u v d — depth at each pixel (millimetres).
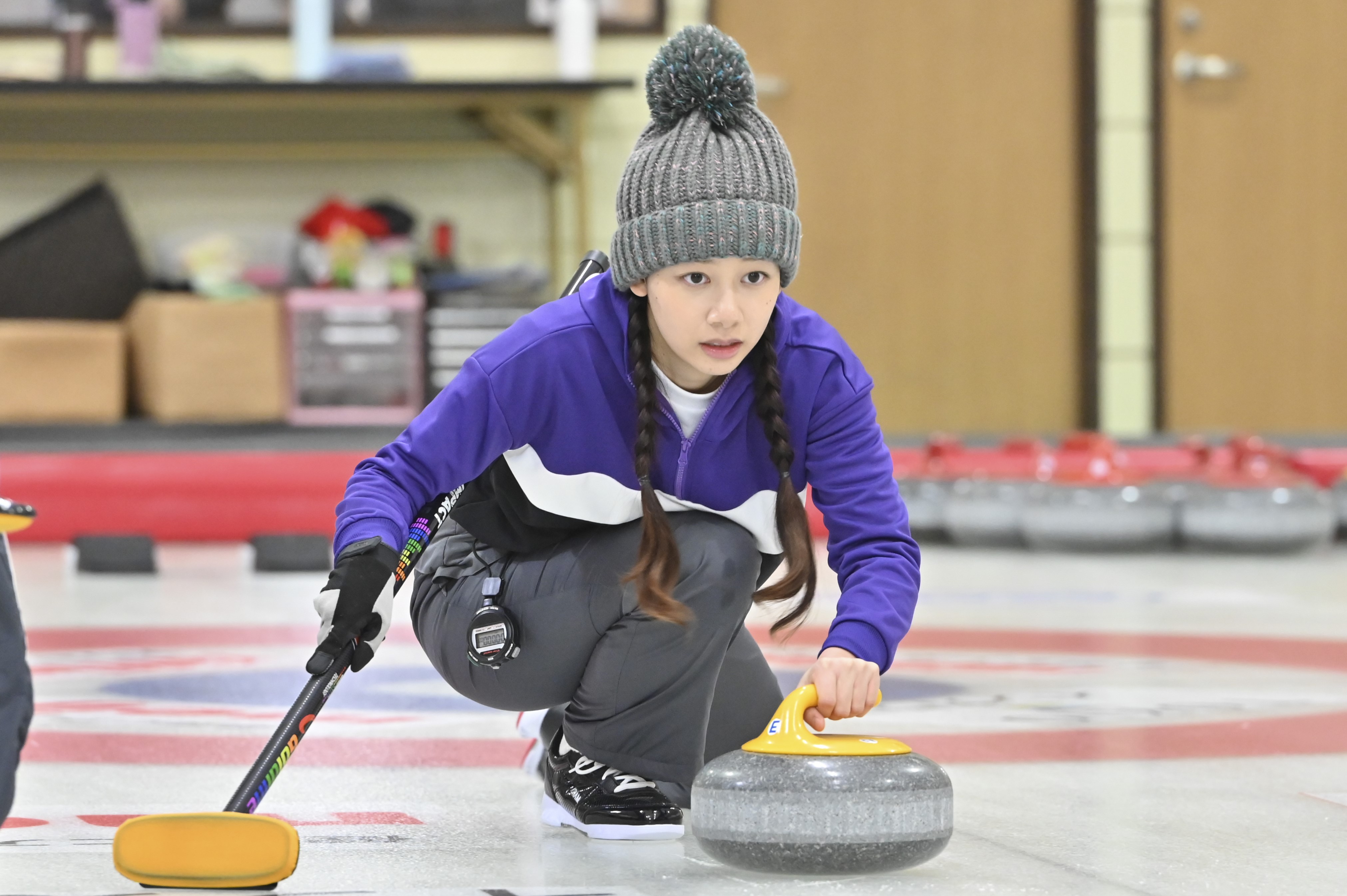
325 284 22344
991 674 10156
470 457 5547
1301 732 8008
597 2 24484
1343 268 25625
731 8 24688
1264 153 25422
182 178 23969
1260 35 25266
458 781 6762
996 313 25484
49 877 4945
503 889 4848
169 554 18562
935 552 18953
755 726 6176
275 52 24234
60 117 23500
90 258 22766
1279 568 17094
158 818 4625
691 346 5270
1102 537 18219
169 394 21531
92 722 8297
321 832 5730
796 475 5816
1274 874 5082
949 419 25547
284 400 22062
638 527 5793
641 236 5254
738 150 5242
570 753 5941
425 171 24266
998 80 25203
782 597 5656
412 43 24453
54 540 19250
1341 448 22578
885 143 25109
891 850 4902
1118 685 9664
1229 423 25672
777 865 4914
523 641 5844
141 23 22656
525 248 24406
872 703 5293
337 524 5320
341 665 5004
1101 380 25422
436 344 22328
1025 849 5434
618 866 5188
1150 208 25312
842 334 25312
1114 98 25156
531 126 23031
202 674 10039
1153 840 5582
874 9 24938
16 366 21438
